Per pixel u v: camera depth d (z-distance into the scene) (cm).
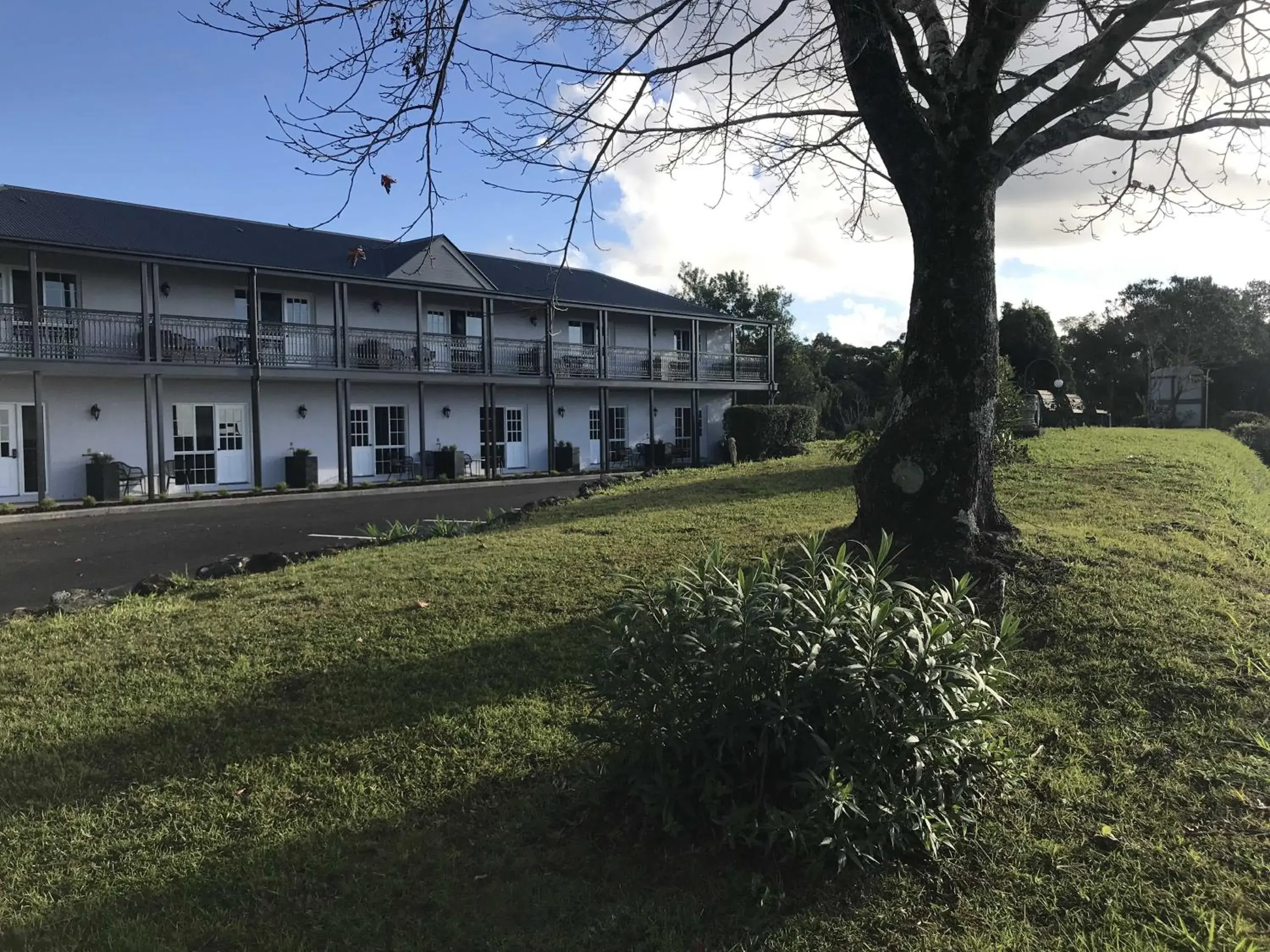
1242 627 484
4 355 1589
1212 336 5353
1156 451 1288
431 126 454
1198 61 679
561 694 455
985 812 324
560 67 479
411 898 292
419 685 475
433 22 422
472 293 2241
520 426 2611
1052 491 934
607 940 267
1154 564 602
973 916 273
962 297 577
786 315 5003
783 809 303
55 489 1711
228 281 1964
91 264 1770
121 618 618
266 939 273
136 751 412
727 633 293
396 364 2198
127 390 1805
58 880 308
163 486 1723
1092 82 539
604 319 2619
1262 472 1614
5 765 398
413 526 1095
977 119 552
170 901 295
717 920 274
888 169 617
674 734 303
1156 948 249
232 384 1964
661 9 491
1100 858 297
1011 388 1159
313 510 1555
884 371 4638
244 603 643
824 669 284
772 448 2598
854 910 276
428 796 362
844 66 605
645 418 2989
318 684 481
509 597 619
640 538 805
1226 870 285
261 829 341
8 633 596
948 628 306
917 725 290
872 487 607
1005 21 525
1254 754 358
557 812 341
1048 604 522
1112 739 378
